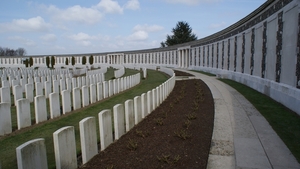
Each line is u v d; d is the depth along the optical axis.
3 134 8.08
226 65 26.78
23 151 3.96
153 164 5.27
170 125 8.34
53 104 10.33
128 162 5.41
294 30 10.76
